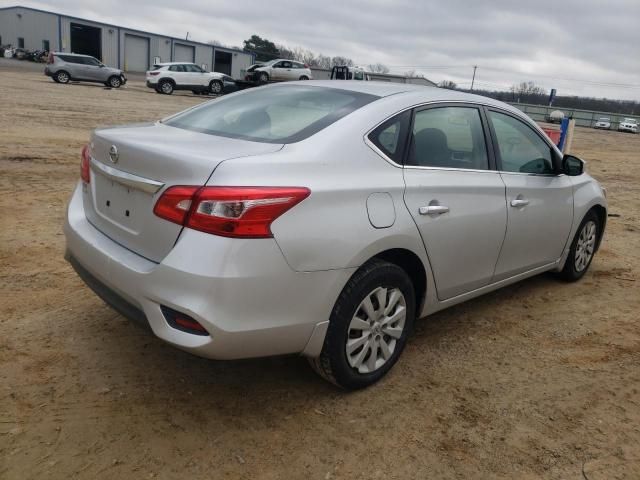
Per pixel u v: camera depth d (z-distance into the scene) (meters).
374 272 3.04
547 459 2.82
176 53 58.75
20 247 5.14
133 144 2.89
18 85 23.64
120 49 55.91
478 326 4.27
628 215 8.86
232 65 62.03
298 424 2.95
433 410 3.15
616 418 3.19
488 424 3.06
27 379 3.14
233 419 2.96
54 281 4.46
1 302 4.03
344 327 2.98
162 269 2.59
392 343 3.38
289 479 2.57
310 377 3.39
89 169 3.34
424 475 2.65
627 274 5.73
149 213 2.75
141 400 3.05
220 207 2.52
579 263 5.27
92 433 2.76
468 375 3.55
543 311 4.63
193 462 2.62
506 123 4.17
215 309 2.52
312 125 3.14
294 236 2.66
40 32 55.09
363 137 3.13
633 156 20.09
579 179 4.96
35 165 8.77
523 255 4.29
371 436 2.90
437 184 3.38
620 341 4.16
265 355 2.77
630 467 2.80
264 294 2.61
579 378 3.60
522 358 3.81
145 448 2.69
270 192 2.60
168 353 3.53
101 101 20.23
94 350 3.50
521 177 4.15
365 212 2.95
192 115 3.78
